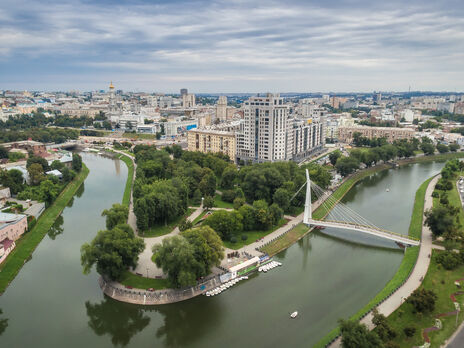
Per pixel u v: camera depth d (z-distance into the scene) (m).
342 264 185.50
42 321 142.75
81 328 140.25
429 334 123.88
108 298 153.50
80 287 164.38
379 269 179.50
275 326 136.50
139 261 175.62
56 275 174.50
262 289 161.88
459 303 140.38
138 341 133.75
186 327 139.25
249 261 177.62
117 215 191.12
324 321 138.38
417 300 132.25
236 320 140.75
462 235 183.88
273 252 195.50
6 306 151.12
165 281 157.88
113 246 154.38
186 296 151.62
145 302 147.62
